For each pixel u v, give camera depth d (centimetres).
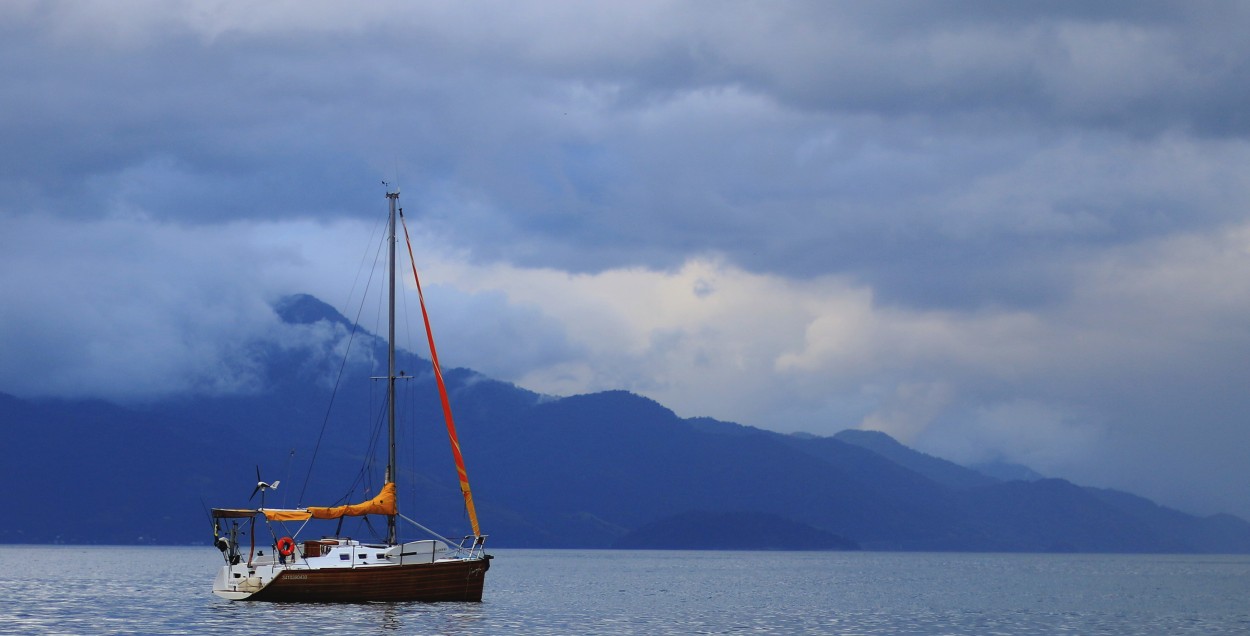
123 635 6412
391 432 7481
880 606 10456
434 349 7712
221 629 6456
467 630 6556
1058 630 7919
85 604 8862
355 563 7100
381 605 7125
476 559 7219
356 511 7250
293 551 7088
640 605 10162
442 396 7656
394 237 7812
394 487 7381
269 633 6294
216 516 7250
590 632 7169
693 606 10131
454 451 7562
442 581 7138
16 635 6525
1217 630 7969
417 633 6391
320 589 7019
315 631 6375
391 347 7606
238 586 7150
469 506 7512
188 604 8819
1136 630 7956
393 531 7362
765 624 8112
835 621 8475
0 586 11919
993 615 9306
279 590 7044
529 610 9069
